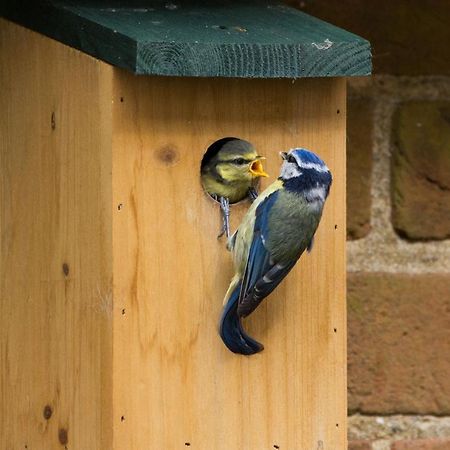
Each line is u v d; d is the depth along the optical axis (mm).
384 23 6992
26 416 6336
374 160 6918
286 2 6949
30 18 6141
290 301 5965
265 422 5957
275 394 5965
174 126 5727
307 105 5906
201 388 5863
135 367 5742
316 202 5746
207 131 5785
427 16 7008
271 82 5859
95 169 5691
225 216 5848
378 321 6941
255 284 5684
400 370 6977
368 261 6922
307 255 5969
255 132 5859
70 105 5832
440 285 6938
